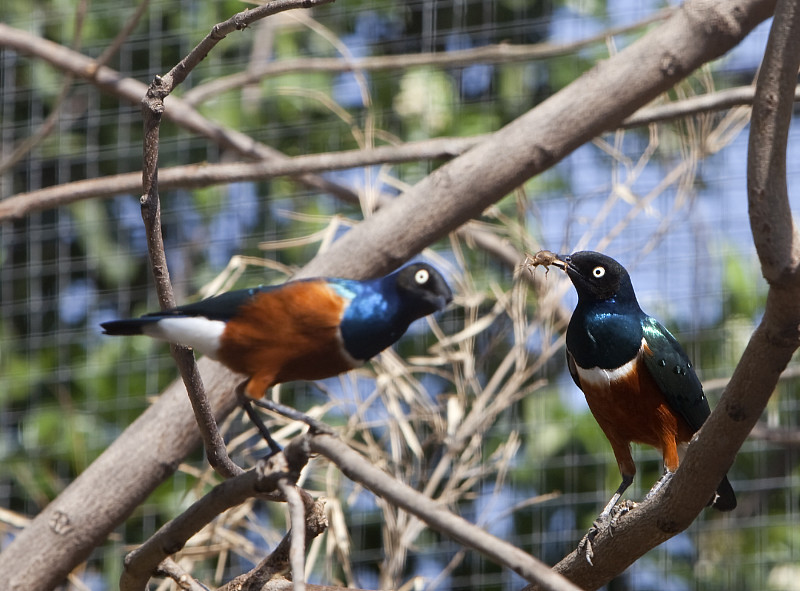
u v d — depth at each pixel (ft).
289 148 52.01
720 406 19.56
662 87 32.86
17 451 48.52
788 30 17.35
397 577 36.11
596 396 26.73
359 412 36.70
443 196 32.04
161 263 21.08
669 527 21.63
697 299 44.01
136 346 49.37
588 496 44.24
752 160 17.56
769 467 46.60
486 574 44.21
